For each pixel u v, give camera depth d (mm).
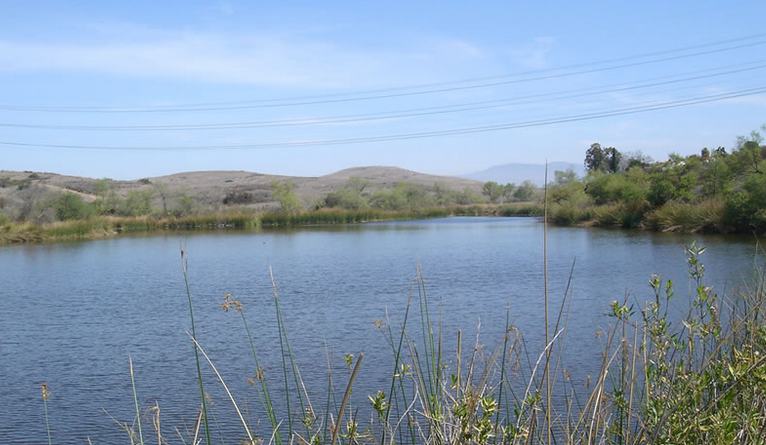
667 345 4266
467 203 90750
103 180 69750
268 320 15758
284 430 8109
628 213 43344
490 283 20250
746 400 3791
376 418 7680
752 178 33719
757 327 4555
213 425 8703
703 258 22078
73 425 9211
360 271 24391
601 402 3961
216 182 120438
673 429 3484
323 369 11102
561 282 19797
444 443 3338
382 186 105312
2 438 8734
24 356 13141
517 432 3697
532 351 10844
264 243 38500
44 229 45750
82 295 20578
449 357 10062
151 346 13672
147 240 43281
